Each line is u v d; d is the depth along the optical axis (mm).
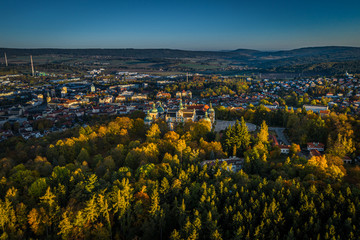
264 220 129125
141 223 132375
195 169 177750
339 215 124938
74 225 121188
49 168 188375
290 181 157750
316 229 121938
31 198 142500
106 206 126375
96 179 154625
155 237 132125
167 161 194625
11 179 166250
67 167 189250
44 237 126188
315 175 169250
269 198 139750
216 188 150875
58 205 136500
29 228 127000
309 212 130375
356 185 157750
